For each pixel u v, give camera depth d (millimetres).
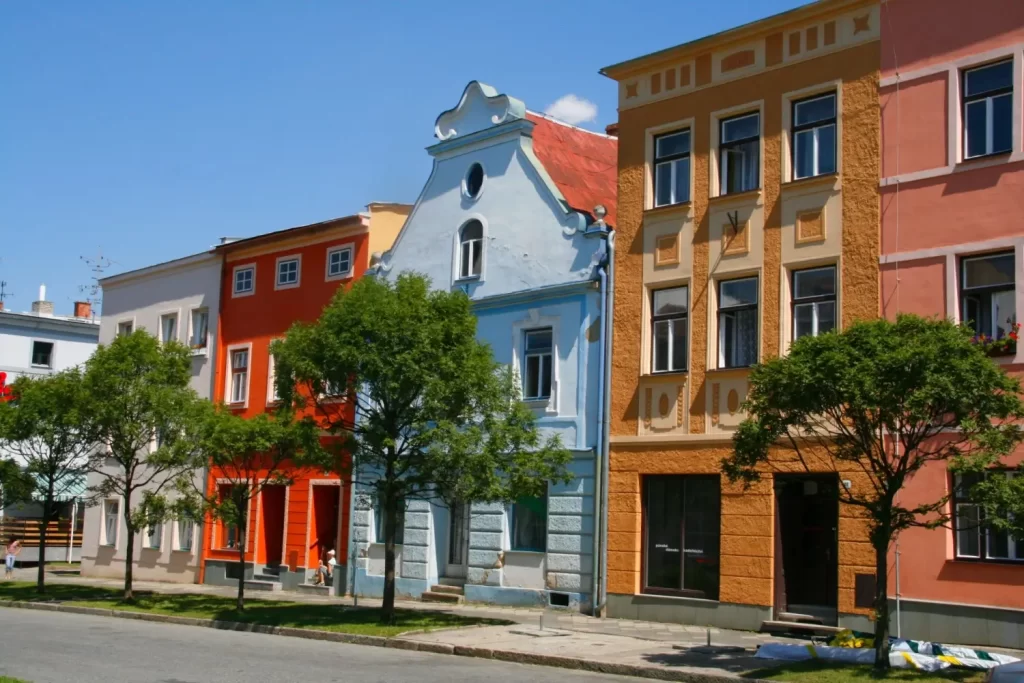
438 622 22250
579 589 24688
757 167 22906
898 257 20469
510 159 27906
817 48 22078
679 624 22672
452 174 29453
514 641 19484
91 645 19281
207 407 28891
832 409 15328
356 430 22578
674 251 23938
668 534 23516
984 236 19438
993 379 14383
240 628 23047
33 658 17250
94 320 62469
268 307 35062
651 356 24141
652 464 23672
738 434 15930
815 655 17047
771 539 21578
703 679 15625
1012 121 19391
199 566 35875
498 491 20906
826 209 21578
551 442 22250
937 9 20500
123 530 39781
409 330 21406
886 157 20875
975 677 14742
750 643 19484
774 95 22641
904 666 15625
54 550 51125
